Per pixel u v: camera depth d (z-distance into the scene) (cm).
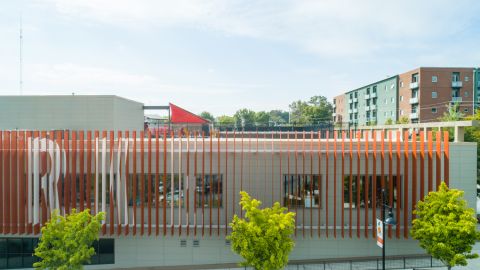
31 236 2044
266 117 15688
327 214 1961
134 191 1977
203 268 1998
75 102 2739
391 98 7594
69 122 2734
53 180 1991
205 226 2002
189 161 2017
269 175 2023
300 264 1989
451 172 2066
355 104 9425
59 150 1984
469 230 1499
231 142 2028
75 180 1981
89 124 2733
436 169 2008
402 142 2030
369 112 8675
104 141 1980
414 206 1983
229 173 2023
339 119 9412
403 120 6588
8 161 2009
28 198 1991
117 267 2027
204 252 2014
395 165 2028
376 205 2019
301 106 14612
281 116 18288
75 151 1988
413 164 1989
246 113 15612
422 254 2017
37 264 1537
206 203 2027
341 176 2020
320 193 2003
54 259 1513
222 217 2025
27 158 2023
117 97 2819
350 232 1969
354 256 2014
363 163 2030
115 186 2030
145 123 3775
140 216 2022
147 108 3506
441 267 1884
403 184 2017
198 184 2025
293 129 3969
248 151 2000
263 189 2019
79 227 1553
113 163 2022
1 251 2062
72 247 1540
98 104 2741
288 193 2023
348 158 2023
